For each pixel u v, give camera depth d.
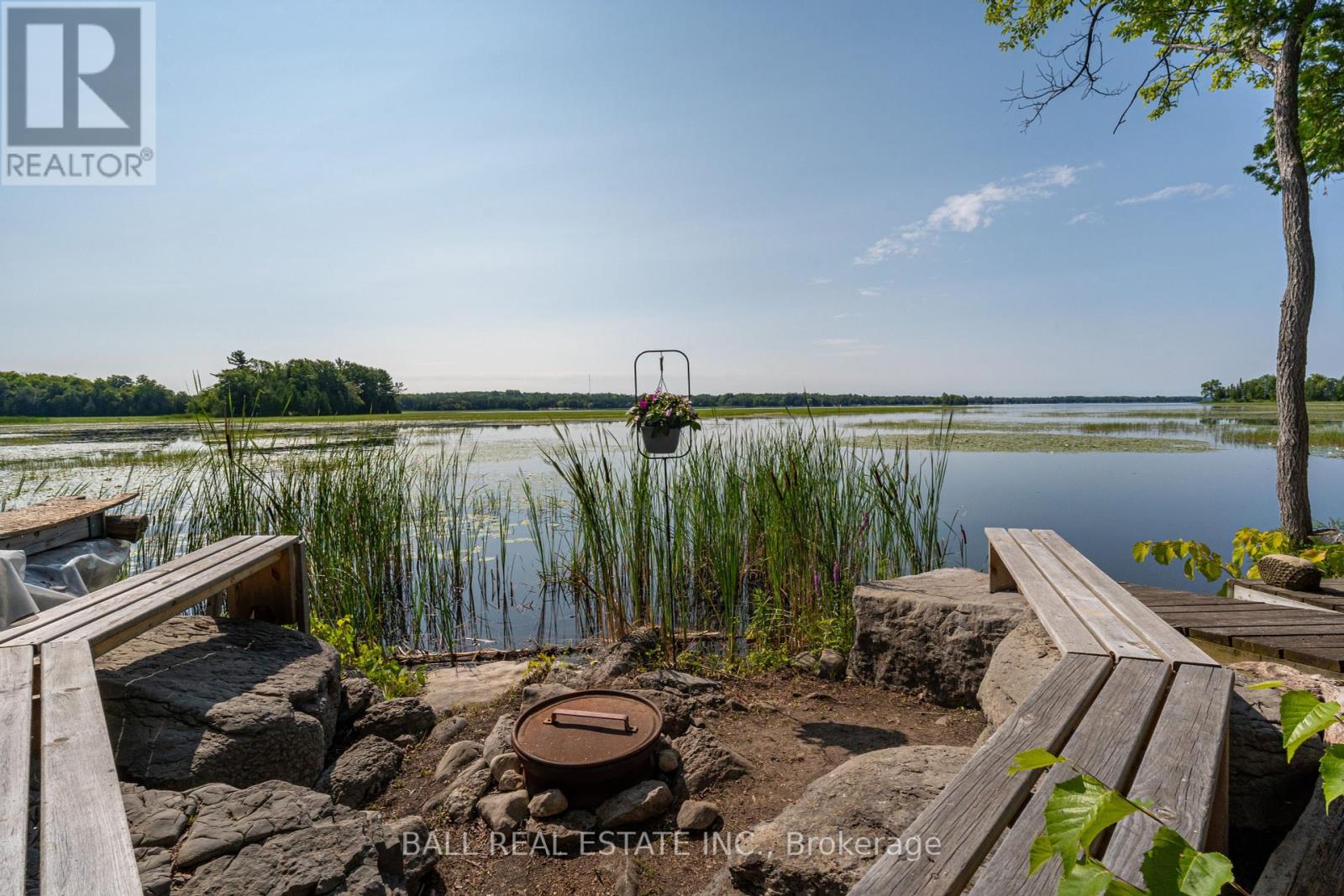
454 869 2.40
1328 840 1.68
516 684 4.23
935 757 2.24
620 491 6.03
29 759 1.61
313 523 6.58
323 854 1.84
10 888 1.18
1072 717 1.69
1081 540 8.88
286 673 3.12
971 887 1.21
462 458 16.81
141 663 2.93
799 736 3.40
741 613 5.81
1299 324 7.11
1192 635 3.58
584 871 2.36
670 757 2.93
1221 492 12.41
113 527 5.02
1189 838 1.20
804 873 1.80
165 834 1.86
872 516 6.32
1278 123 7.40
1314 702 1.07
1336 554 5.76
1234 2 7.52
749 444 6.95
